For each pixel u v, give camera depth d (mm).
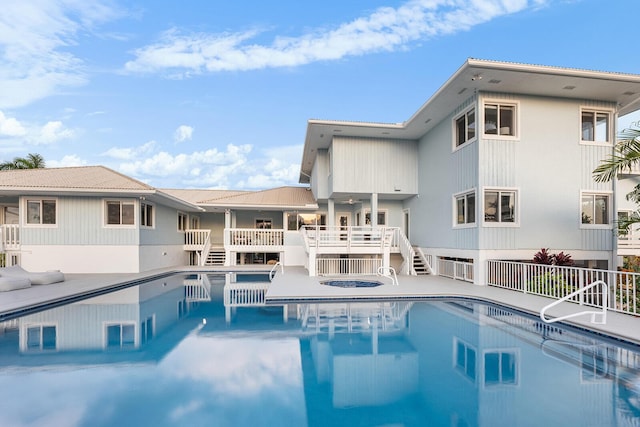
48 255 17141
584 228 13719
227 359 6453
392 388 5320
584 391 5148
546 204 13461
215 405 4809
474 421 4387
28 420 4395
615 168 9133
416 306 10430
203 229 26484
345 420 4445
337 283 14070
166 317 9500
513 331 8039
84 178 17750
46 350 6891
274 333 8008
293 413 4621
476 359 6402
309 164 24344
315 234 16938
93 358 6488
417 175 18812
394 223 20938
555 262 11797
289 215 23406
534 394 5078
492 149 13133
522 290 11477
